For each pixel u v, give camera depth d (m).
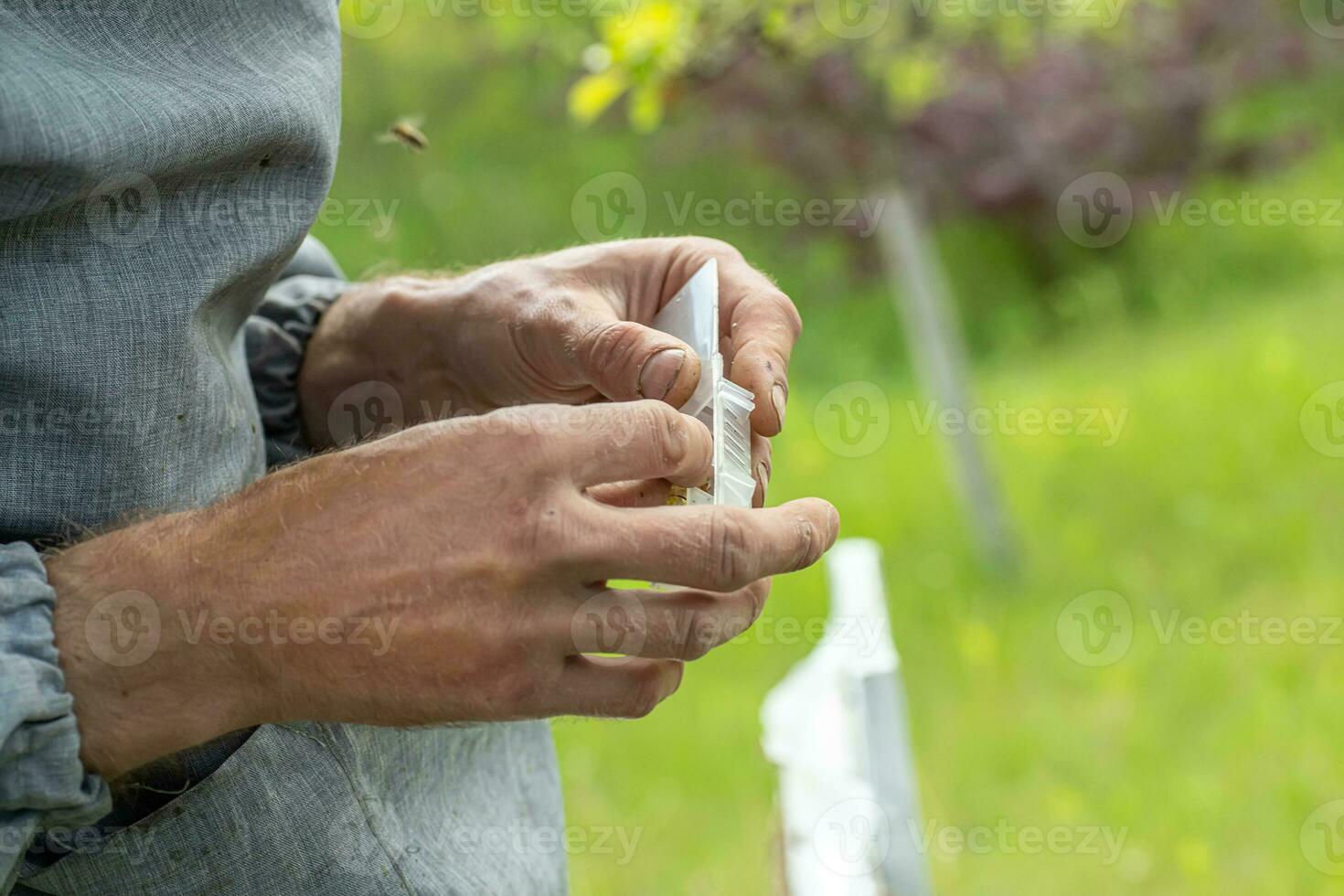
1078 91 6.20
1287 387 4.46
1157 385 4.84
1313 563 3.57
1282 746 2.79
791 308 0.95
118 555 0.69
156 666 0.67
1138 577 3.68
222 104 0.76
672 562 0.66
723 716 3.15
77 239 0.73
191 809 0.76
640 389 0.84
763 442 0.89
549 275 0.99
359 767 0.83
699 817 2.79
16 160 0.67
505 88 6.96
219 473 0.85
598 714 0.71
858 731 1.33
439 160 6.60
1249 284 6.19
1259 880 2.41
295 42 0.84
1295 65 6.64
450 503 0.67
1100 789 2.78
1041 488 4.21
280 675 0.67
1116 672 3.20
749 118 4.45
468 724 0.69
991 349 6.59
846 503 4.24
